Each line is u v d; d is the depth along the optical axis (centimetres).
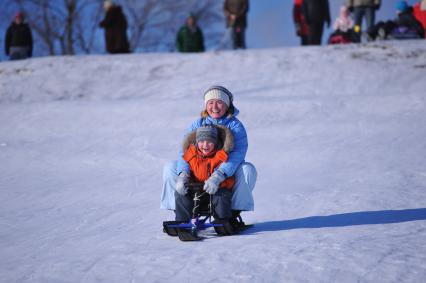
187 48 4512
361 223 1201
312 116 2791
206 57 4003
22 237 1277
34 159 2297
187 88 3603
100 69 3994
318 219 1272
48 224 1395
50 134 2753
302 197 1512
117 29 4528
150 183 1844
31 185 1892
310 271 875
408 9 4184
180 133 2616
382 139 2311
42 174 2061
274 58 3866
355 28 4069
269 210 1410
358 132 2467
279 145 2331
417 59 3684
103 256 1046
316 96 3156
